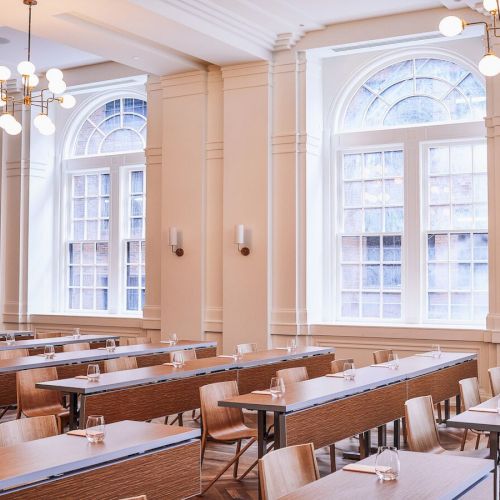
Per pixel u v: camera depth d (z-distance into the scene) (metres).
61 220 11.91
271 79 9.38
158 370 6.18
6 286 11.66
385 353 7.46
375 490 2.89
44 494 3.18
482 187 9.08
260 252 9.32
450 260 9.23
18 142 11.66
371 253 9.62
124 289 11.36
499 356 8.29
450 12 8.42
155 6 7.60
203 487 5.52
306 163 9.29
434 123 9.32
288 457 3.30
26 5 7.39
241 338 9.41
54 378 6.37
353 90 9.74
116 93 11.50
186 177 9.84
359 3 8.33
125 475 3.55
